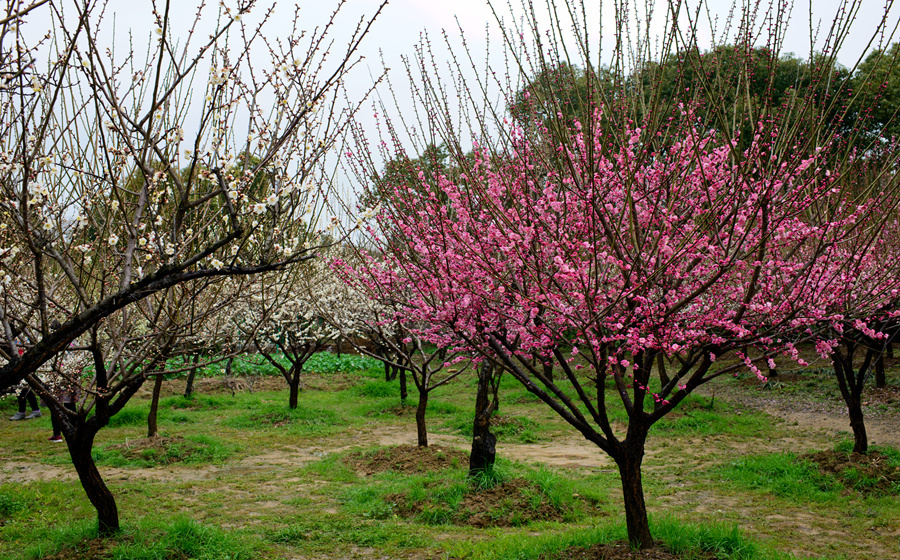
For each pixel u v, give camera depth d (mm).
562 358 5508
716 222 4812
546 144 5586
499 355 5645
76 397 6938
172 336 5418
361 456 10211
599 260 5078
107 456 10359
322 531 6738
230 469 9891
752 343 4820
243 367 22922
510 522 6879
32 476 9102
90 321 3590
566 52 4586
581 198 4598
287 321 14242
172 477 9289
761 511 7359
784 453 10008
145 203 4133
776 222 4305
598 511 7281
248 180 3816
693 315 5176
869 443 10594
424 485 8125
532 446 11617
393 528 6777
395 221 5383
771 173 4375
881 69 6477
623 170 4867
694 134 4281
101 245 5027
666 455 10633
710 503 7746
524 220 4977
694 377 5074
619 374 5461
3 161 3855
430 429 13406
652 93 4691
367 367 25391
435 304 5324
